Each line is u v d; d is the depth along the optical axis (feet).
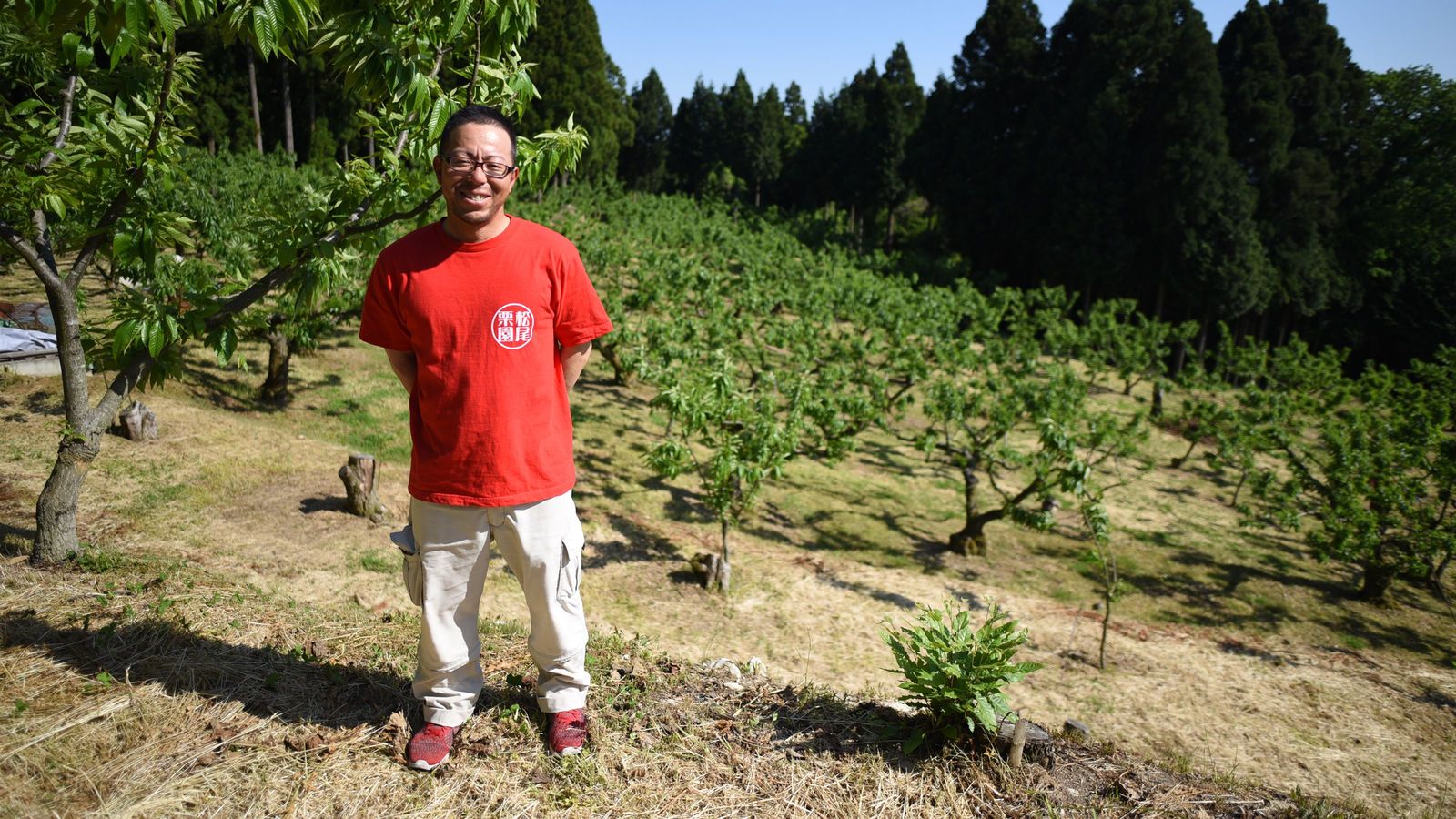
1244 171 100.01
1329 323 105.29
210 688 8.95
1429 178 107.04
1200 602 40.50
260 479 30.07
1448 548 38.37
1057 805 8.64
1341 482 41.91
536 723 8.82
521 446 7.23
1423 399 49.49
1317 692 32.01
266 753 7.89
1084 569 42.70
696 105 196.85
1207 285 95.66
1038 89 118.52
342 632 11.18
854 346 62.95
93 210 14.82
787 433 34.68
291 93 115.14
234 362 45.09
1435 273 101.60
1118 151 103.19
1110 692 29.86
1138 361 81.41
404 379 7.71
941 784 8.74
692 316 68.13
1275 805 9.09
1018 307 92.89
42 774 7.25
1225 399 83.30
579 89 134.92
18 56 13.88
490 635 11.88
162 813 6.97
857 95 163.32
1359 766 26.40
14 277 48.26
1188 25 98.48
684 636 28.04
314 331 41.60
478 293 6.93
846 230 156.46
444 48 12.18
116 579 12.76
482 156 6.64
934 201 131.85
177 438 31.91
